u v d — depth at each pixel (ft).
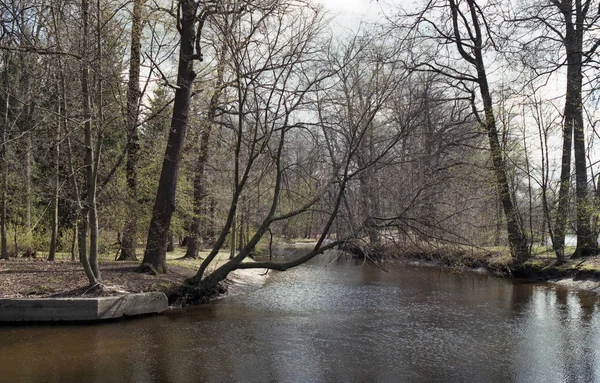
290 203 61.87
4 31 36.19
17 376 25.67
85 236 39.60
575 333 36.35
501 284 61.93
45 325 36.01
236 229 80.69
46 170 59.98
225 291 53.31
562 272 62.18
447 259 54.80
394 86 45.16
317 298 51.57
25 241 61.36
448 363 29.40
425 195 48.44
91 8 40.06
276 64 43.96
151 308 41.45
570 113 63.26
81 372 26.58
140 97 46.47
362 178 47.91
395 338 34.96
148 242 48.96
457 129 70.23
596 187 61.87
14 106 54.49
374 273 74.33
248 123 47.65
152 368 27.61
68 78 42.65
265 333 36.06
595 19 42.16
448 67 71.20
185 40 49.83
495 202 74.23
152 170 64.39
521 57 52.08
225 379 26.16
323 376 26.91
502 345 33.24
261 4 42.14
